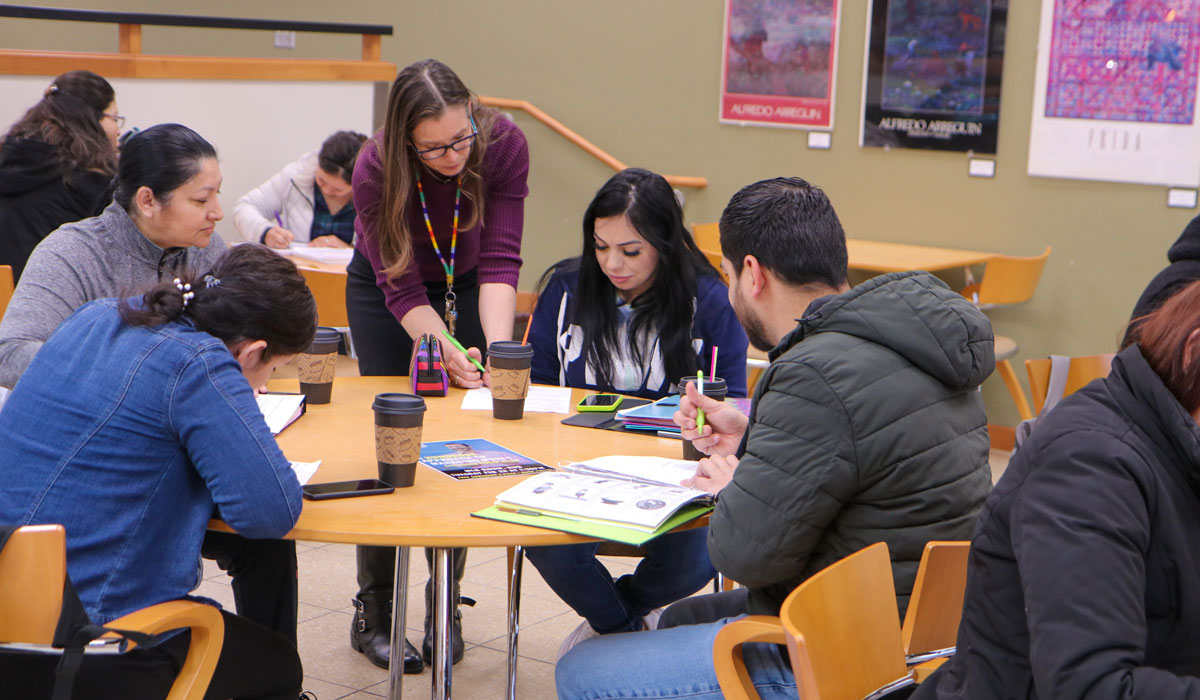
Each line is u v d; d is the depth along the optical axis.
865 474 1.55
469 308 2.92
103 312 1.71
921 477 1.57
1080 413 1.18
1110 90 4.75
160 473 1.62
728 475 1.77
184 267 2.38
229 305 1.68
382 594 2.77
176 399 1.60
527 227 6.36
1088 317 4.96
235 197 4.93
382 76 5.38
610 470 1.87
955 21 5.03
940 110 5.14
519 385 2.25
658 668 1.70
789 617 1.31
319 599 3.18
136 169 2.25
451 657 2.04
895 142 5.27
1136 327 1.26
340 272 3.84
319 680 2.69
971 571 1.24
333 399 2.39
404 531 1.61
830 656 1.38
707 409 1.92
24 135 3.48
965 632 1.26
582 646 1.80
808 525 1.57
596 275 2.51
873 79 5.27
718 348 2.50
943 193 5.20
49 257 2.25
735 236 1.77
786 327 1.77
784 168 5.57
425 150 2.48
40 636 1.50
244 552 2.11
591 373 2.57
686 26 5.71
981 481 1.64
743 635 1.53
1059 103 4.87
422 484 1.84
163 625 1.55
